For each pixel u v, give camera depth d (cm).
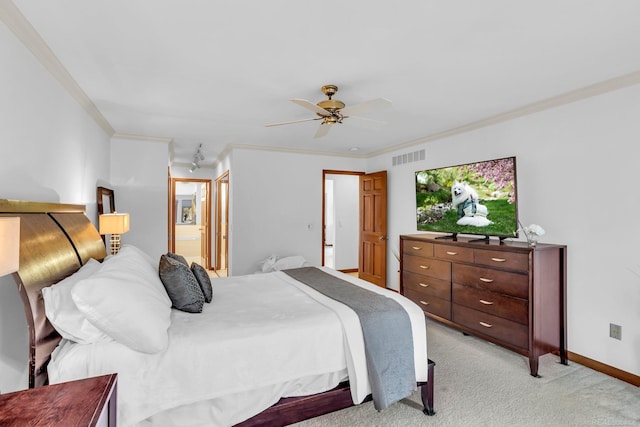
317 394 199
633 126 256
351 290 270
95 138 355
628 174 259
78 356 153
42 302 159
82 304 150
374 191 565
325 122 290
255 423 184
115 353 157
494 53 221
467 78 262
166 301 199
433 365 223
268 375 182
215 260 718
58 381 148
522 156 338
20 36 186
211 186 736
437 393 243
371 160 592
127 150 455
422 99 308
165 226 474
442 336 355
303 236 563
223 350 174
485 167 342
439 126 402
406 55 224
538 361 280
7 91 175
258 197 530
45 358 157
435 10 174
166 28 191
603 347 275
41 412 104
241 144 512
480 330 318
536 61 232
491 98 306
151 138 462
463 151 408
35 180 208
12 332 171
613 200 268
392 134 446
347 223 722
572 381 261
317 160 574
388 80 265
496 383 257
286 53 221
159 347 161
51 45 210
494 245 305
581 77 259
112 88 282
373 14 178
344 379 209
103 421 111
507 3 168
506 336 293
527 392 245
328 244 1132
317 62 234
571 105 296
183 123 393
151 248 468
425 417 215
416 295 400
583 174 288
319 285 289
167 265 222
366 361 203
